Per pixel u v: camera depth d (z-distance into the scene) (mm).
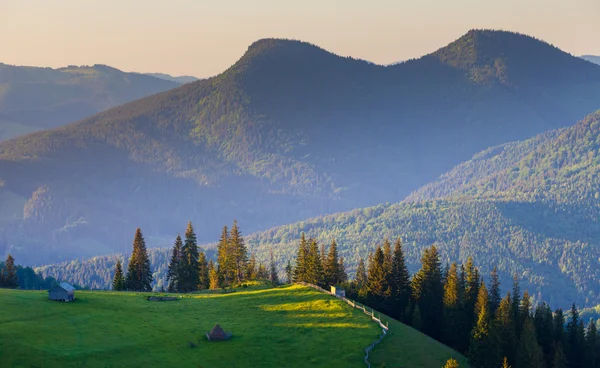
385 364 91062
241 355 92688
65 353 84875
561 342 119188
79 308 106000
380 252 143875
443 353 100562
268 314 113250
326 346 96375
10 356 80875
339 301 121312
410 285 142875
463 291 133875
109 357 86375
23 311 99125
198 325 105062
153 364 86562
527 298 132625
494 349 101312
